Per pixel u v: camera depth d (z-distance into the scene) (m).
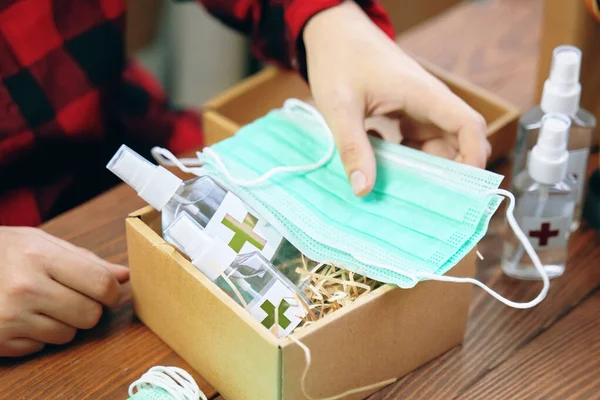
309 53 0.83
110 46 1.05
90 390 0.67
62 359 0.70
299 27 0.84
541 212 0.77
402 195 0.70
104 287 0.70
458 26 1.23
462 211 0.66
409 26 1.91
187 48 1.74
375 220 0.69
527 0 1.29
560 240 0.78
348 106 0.75
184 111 1.26
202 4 1.02
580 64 0.84
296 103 0.79
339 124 0.74
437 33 1.21
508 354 0.71
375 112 0.78
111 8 1.03
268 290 0.63
